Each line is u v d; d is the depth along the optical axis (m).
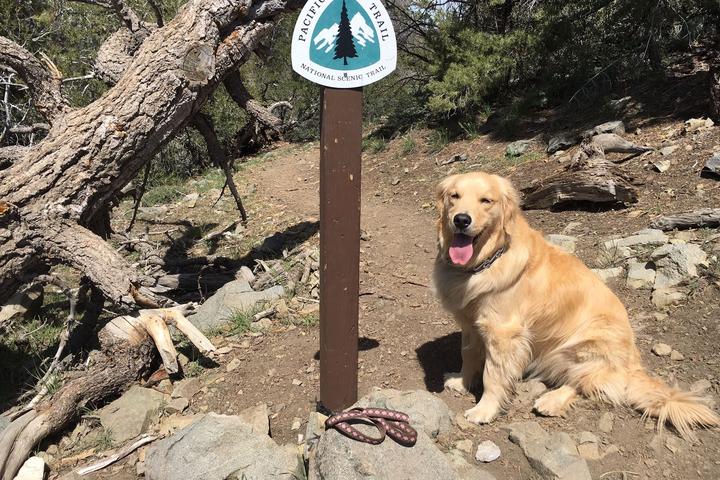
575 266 1.44
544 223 2.60
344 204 1.24
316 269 2.46
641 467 1.14
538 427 1.26
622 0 3.61
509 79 4.73
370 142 5.26
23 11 4.01
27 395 1.80
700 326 1.55
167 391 1.71
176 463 1.22
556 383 1.45
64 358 1.92
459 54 4.53
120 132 2.03
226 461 1.20
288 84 7.93
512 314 1.36
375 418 1.12
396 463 1.05
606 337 1.34
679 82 3.60
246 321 2.02
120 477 1.36
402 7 5.64
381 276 2.41
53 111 2.06
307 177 5.00
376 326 1.95
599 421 1.27
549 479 1.12
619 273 1.93
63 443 1.56
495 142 4.09
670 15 3.46
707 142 2.73
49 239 1.89
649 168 2.73
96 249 1.89
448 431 1.28
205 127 2.91
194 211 4.24
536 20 4.30
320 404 1.39
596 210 2.57
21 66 1.97
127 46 2.43
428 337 1.83
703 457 1.14
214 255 3.11
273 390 1.61
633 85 3.91
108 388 1.68
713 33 3.92
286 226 3.43
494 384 1.36
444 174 3.86
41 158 1.95
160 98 2.09
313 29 1.17
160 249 3.33
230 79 2.66
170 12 4.51
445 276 1.42
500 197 1.34
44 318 2.45
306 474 1.20
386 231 3.00
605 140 3.03
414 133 4.97
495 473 1.17
